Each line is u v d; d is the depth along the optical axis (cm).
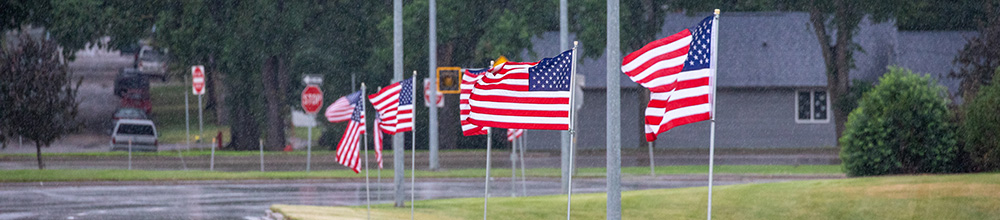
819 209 3153
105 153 7894
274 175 5828
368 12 8462
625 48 8206
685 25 8950
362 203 4362
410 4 8000
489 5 8069
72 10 7781
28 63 6247
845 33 8169
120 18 8038
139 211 4034
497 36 7706
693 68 2061
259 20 8000
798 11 9075
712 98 2038
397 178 3934
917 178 3572
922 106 4512
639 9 8312
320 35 8494
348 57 8731
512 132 4644
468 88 2920
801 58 8850
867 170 4625
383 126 3653
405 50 8050
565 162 4875
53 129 6344
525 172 6103
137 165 6856
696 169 6228
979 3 8988
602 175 5812
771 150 8125
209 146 9456
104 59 13088
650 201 3634
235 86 8975
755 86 8762
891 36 8888
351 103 3900
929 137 4488
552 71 2495
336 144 8881
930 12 9175
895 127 4541
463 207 3847
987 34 6875
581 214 3525
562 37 5003
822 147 8562
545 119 2489
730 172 5922
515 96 2519
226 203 4381
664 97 2150
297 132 11069
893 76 4625
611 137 2222
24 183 5444
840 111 8356
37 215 3897
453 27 7838
